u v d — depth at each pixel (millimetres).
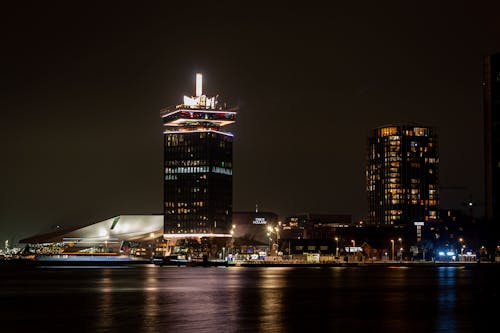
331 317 88875
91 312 95500
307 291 133750
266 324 81750
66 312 95812
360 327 79375
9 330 78438
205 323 82938
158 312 94875
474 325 81125
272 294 125812
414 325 81062
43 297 121625
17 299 117688
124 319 87375
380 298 117000
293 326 80125
